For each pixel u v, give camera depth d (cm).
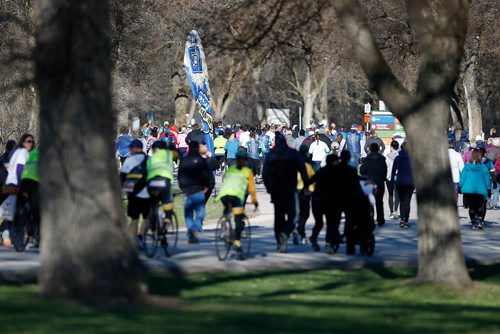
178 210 8156
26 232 5331
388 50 14162
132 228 5119
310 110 19800
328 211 5422
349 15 4347
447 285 4303
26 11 9694
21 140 5534
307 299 3966
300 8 6988
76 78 3519
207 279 4500
